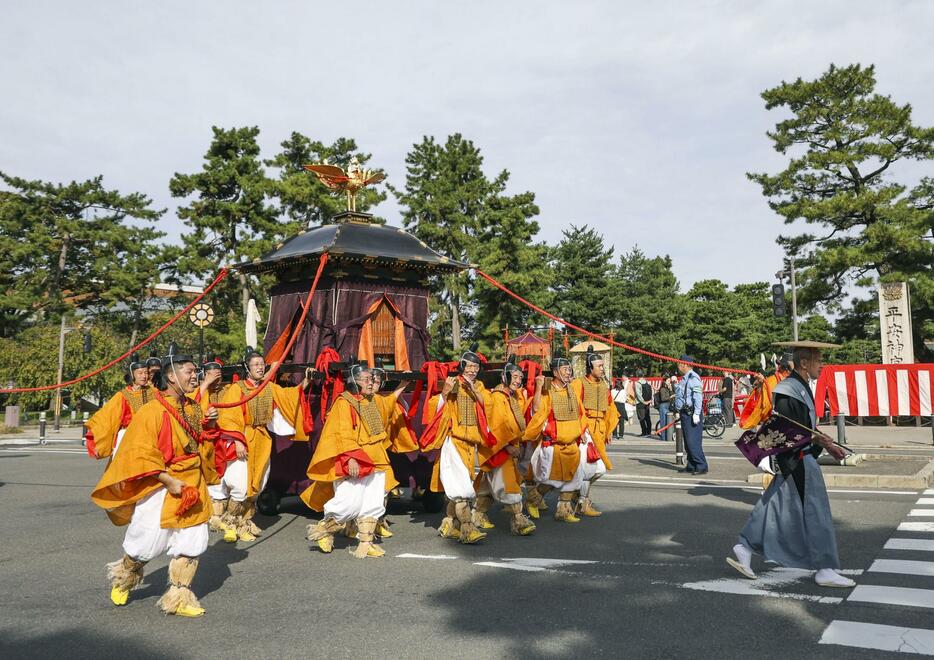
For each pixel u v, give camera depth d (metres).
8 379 40.12
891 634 4.27
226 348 36.91
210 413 6.74
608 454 16.31
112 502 4.88
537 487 8.83
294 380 9.89
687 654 4.02
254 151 38.56
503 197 42.31
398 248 10.46
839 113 30.95
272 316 10.97
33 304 38.09
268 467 7.97
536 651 4.11
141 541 4.91
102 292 41.66
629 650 4.10
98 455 7.47
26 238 40.84
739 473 12.32
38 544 7.53
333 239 10.08
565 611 4.88
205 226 37.03
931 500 9.12
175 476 4.93
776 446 5.36
